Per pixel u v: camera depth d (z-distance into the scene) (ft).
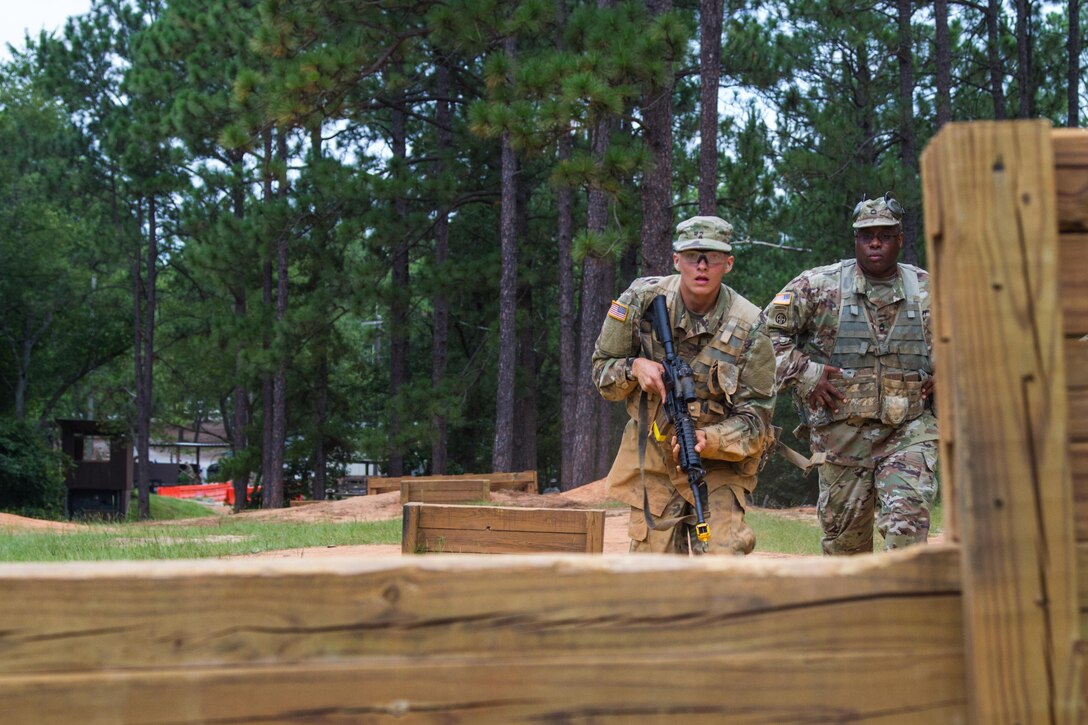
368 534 40.93
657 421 16.24
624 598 6.27
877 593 6.41
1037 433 6.35
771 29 92.63
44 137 128.57
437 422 99.09
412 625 6.15
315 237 101.50
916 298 18.94
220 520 61.11
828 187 84.53
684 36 57.36
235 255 100.68
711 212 61.21
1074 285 6.57
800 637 6.35
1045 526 6.31
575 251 65.51
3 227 133.18
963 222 6.45
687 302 16.08
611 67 58.54
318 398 121.08
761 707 6.29
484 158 108.99
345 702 6.07
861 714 6.33
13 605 5.92
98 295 146.61
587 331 81.46
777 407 81.15
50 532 46.60
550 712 6.18
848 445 19.16
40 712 5.87
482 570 6.22
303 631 6.08
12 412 146.61
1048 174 6.47
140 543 36.81
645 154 61.05
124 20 124.67
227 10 103.91
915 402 18.83
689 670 6.27
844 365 19.03
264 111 75.10
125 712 5.93
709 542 15.84
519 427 128.06
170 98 108.99
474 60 107.76
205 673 5.99
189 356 134.72
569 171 61.57
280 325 98.89
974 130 6.49
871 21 86.58
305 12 72.49
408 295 99.35
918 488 18.33
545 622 6.22
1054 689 6.23
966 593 6.33
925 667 6.40
